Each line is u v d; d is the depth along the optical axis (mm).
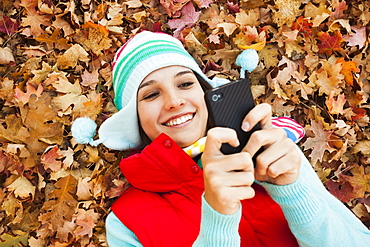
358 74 1499
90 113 1373
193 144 1131
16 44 1353
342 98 1453
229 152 747
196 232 984
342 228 878
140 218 1039
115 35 1413
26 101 1297
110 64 1427
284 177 781
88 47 1383
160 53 1104
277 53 1480
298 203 814
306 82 1535
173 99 1064
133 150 1356
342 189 1484
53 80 1340
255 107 745
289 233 981
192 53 1442
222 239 717
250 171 685
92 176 1356
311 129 1451
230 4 1447
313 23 1448
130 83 1138
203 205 723
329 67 1466
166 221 1020
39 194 1330
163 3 1418
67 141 1378
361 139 1518
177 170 1045
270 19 1478
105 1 1392
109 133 1220
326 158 1497
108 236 1107
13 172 1264
